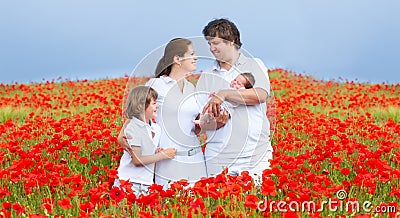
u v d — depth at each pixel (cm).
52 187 531
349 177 639
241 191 449
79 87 1848
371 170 626
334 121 918
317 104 1323
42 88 1833
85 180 563
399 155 646
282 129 976
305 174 539
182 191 478
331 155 633
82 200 502
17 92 1819
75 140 758
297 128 925
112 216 414
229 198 450
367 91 1789
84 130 737
